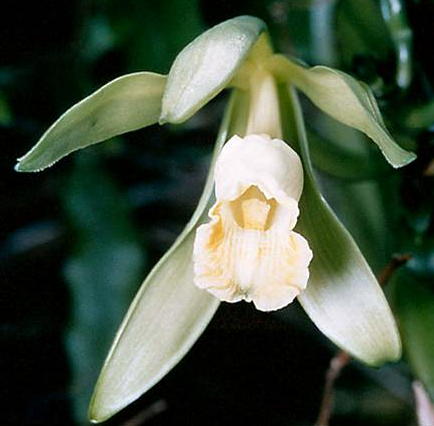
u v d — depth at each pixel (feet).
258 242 1.12
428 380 1.20
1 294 1.52
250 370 1.56
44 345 1.52
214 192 1.16
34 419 1.50
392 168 1.23
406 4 1.22
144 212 1.57
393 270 1.22
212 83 1.04
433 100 1.22
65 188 1.44
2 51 1.51
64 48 1.49
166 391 1.53
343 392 1.54
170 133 1.57
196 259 1.12
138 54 1.42
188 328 1.15
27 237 1.53
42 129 1.50
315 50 1.36
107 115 1.10
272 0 1.42
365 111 1.07
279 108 1.15
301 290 1.12
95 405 1.12
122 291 1.41
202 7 1.44
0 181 1.53
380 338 1.13
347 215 1.31
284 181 1.10
